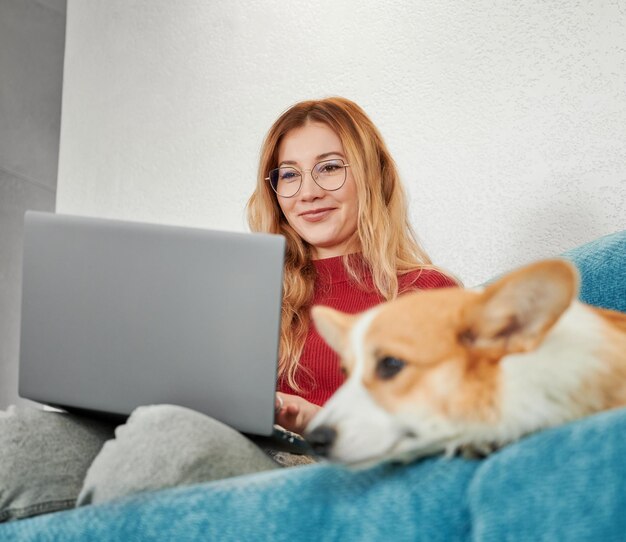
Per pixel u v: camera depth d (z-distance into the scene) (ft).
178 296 3.64
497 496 2.29
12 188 11.21
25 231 3.91
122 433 3.36
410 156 7.00
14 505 3.65
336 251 6.01
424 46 7.03
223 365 3.56
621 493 2.16
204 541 2.78
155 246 3.68
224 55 8.64
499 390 2.43
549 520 2.21
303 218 5.92
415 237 6.41
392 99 7.18
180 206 8.91
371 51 7.39
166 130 9.12
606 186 5.96
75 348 3.81
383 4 7.35
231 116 8.52
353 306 5.65
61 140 10.18
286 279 5.82
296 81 7.98
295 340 5.51
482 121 6.62
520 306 2.43
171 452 3.19
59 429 3.92
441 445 2.51
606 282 4.84
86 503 3.34
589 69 6.12
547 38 6.34
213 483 2.96
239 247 3.56
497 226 6.46
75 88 10.12
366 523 2.50
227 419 3.56
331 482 2.67
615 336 2.61
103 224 3.78
